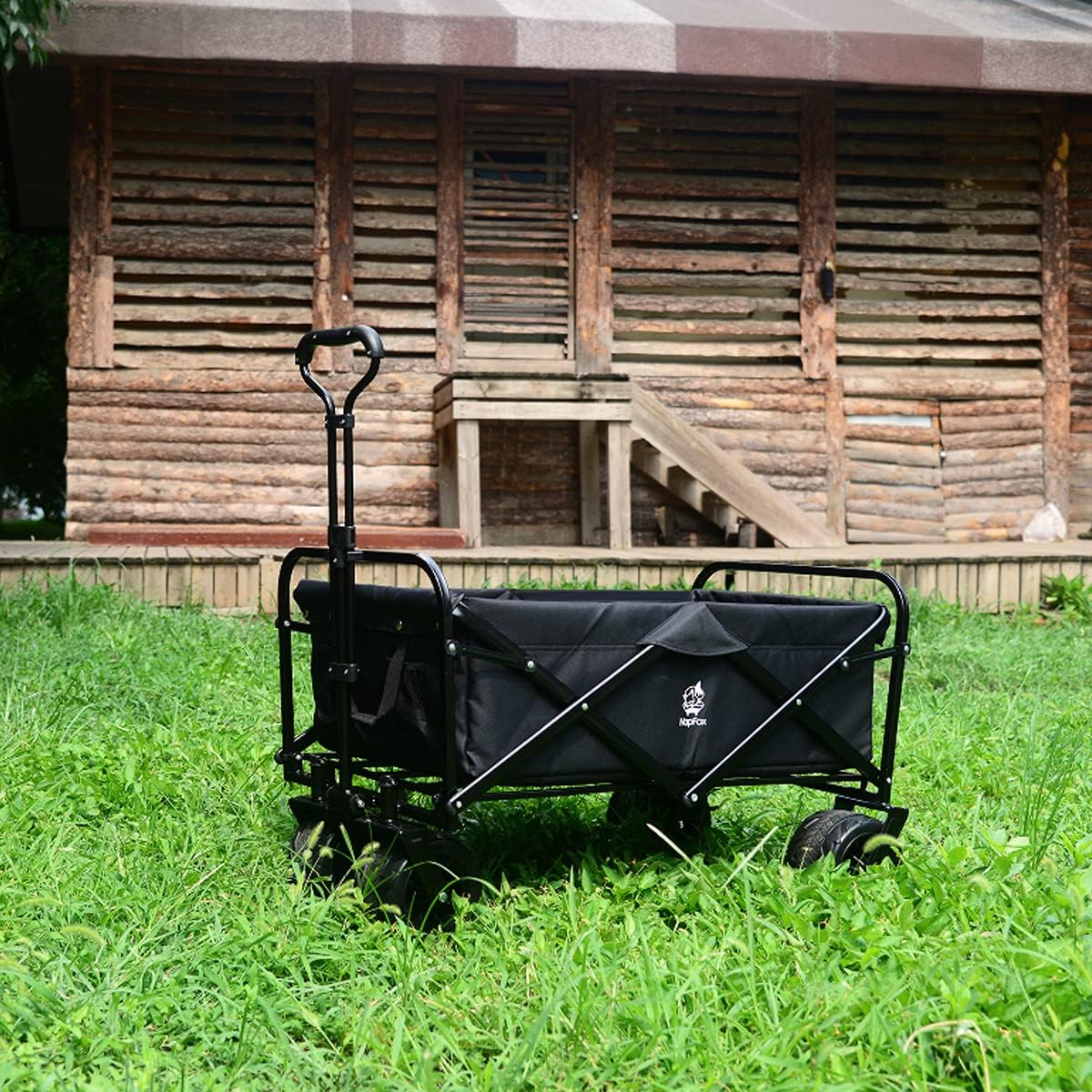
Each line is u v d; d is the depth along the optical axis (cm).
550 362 1130
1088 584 988
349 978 294
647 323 1144
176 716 539
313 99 1102
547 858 390
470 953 308
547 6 1068
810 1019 256
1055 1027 243
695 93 1145
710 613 358
